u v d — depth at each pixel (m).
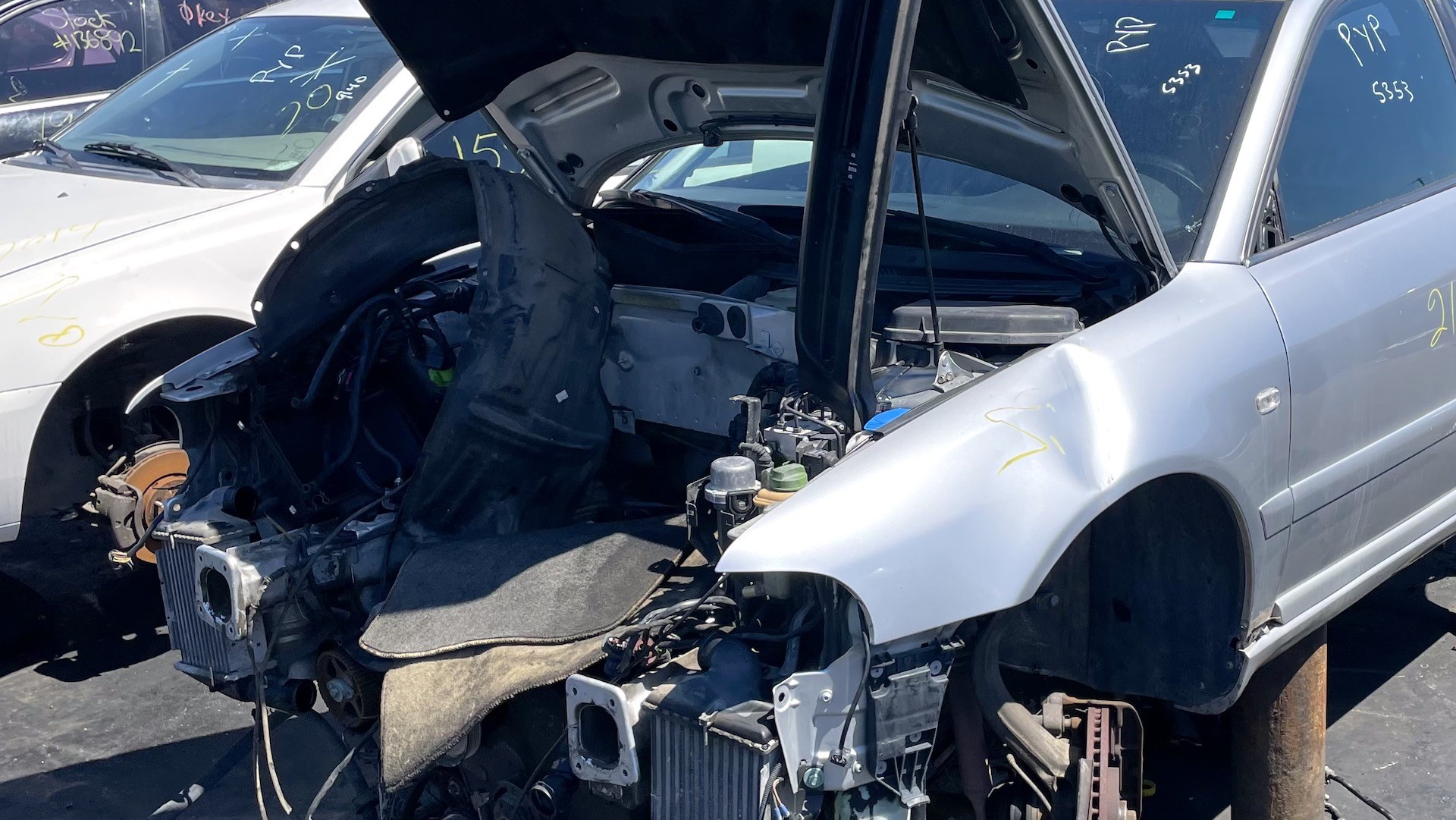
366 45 5.70
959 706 2.61
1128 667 2.95
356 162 5.22
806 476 2.41
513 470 2.99
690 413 3.24
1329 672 4.17
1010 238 3.20
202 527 3.17
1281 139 3.13
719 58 3.16
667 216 3.69
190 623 3.21
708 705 2.24
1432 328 3.31
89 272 4.50
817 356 2.49
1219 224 2.97
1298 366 2.88
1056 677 3.12
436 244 3.30
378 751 2.88
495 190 3.01
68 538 5.75
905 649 2.24
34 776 3.86
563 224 3.13
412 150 4.41
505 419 2.90
